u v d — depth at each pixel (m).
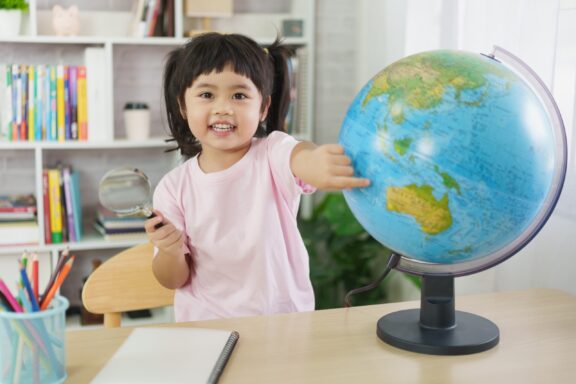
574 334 1.04
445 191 0.85
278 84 1.47
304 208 2.84
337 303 2.67
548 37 1.51
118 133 2.79
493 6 1.75
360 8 2.89
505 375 0.90
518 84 0.89
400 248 0.95
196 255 1.36
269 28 2.87
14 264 2.47
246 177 1.33
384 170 0.87
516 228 0.91
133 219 2.54
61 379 0.88
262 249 1.32
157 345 0.98
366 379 0.88
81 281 2.79
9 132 2.45
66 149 2.76
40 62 2.68
